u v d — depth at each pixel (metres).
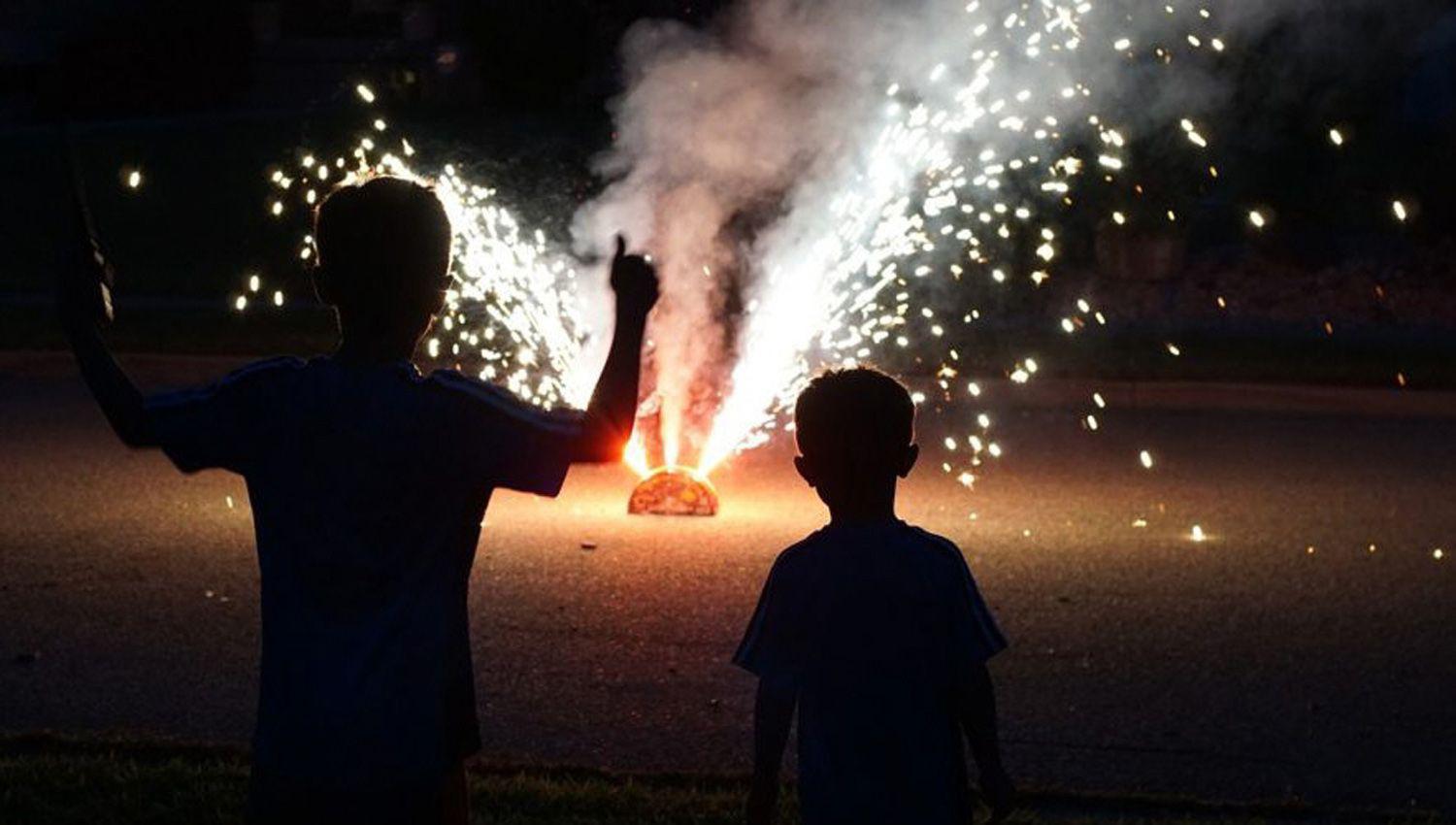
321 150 24.14
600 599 8.66
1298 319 17.42
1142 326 17.05
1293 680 7.62
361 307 3.62
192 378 14.86
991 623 3.97
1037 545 9.96
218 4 27.25
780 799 5.99
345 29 28.20
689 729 6.87
